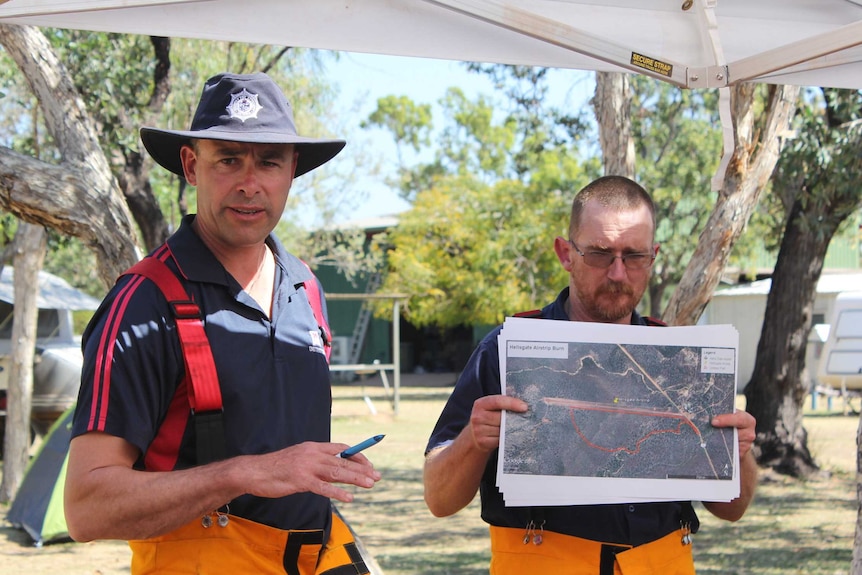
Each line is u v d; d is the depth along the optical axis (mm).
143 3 2350
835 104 9984
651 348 2551
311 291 2666
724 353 2562
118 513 2111
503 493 2488
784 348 11703
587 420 2510
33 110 11250
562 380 2518
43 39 5535
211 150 2414
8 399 10625
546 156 24453
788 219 11648
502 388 2523
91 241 5340
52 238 13023
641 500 2504
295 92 14648
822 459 12758
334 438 16094
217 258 2490
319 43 2645
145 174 9336
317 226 25188
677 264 23578
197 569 2301
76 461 2184
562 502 2490
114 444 2203
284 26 2592
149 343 2268
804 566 7289
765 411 11828
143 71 9898
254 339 2418
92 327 2303
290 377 2471
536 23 2648
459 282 25609
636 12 2879
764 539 8320
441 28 2705
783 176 10406
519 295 24547
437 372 35219
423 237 26719
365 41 2668
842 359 18109
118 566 7793
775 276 11781
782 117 6605
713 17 2867
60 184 5254
